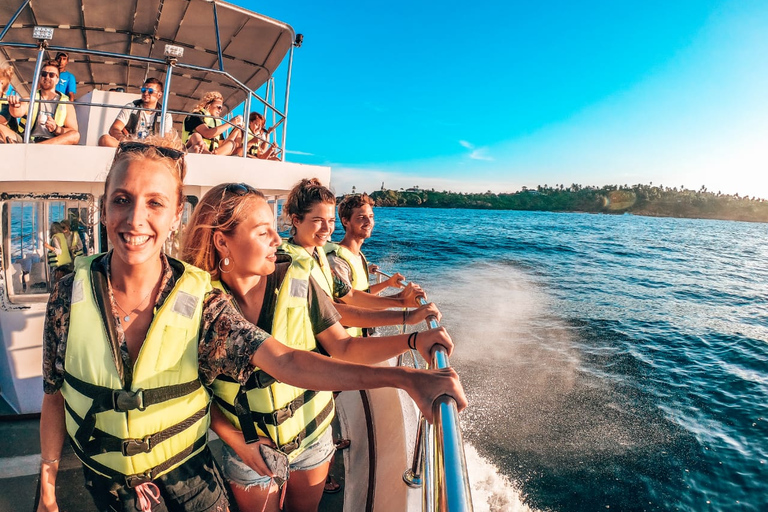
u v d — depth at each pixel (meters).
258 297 1.67
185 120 5.64
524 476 5.95
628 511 5.59
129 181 1.20
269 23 5.56
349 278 2.87
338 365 1.22
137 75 7.20
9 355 3.50
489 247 32.31
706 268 30.16
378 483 2.37
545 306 15.23
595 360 10.36
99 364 1.28
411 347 1.67
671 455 6.78
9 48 6.08
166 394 1.33
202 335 1.35
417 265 21.80
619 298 18.02
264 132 7.45
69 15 5.49
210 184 3.82
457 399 1.12
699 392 9.20
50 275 3.58
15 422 3.49
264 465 1.58
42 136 4.46
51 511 1.46
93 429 1.33
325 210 2.43
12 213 3.45
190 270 1.39
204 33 5.88
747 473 6.51
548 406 7.79
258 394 1.65
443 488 0.89
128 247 1.21
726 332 13.72
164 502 1.43
